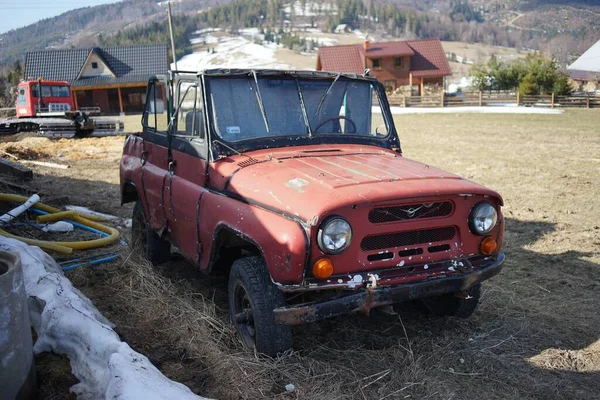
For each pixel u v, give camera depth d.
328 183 3.73
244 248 4.58
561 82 40.28
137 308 4.61
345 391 3.68
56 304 3.74
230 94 4.55
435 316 4.86
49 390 3.25
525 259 6.50
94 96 53.38
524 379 3.90
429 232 3.90
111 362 3.03
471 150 16.17
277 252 3.53
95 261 5.65
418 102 42.00
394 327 4.63
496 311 5.00
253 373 3.68
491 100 40.97
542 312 4.98
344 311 3.57
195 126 4.62
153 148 5.50
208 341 4.07
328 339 4.38
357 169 4.10
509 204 9.21
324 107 4.86
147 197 5.59
